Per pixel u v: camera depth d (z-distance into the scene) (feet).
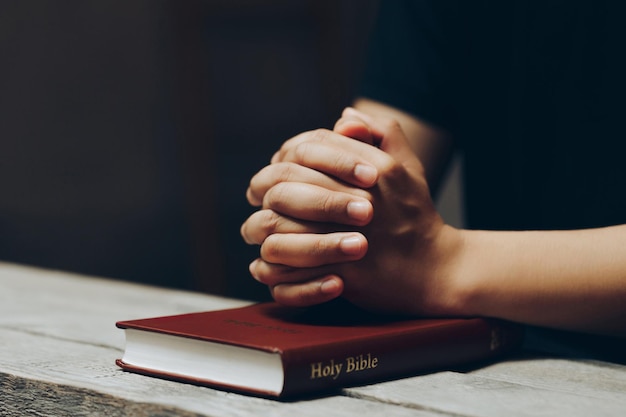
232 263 12.78
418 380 2.97
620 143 4.06
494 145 4.35
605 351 3.89
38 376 2.94
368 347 2.91
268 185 3.33
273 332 2.94
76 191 12.94
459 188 8.53
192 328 2.95
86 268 12.94
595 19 4.10
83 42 12.84
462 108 4.44
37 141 12.84
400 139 3.43
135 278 12.87
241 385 2.81
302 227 3.24
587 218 4.11
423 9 4.36
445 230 3.30
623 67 4.06
